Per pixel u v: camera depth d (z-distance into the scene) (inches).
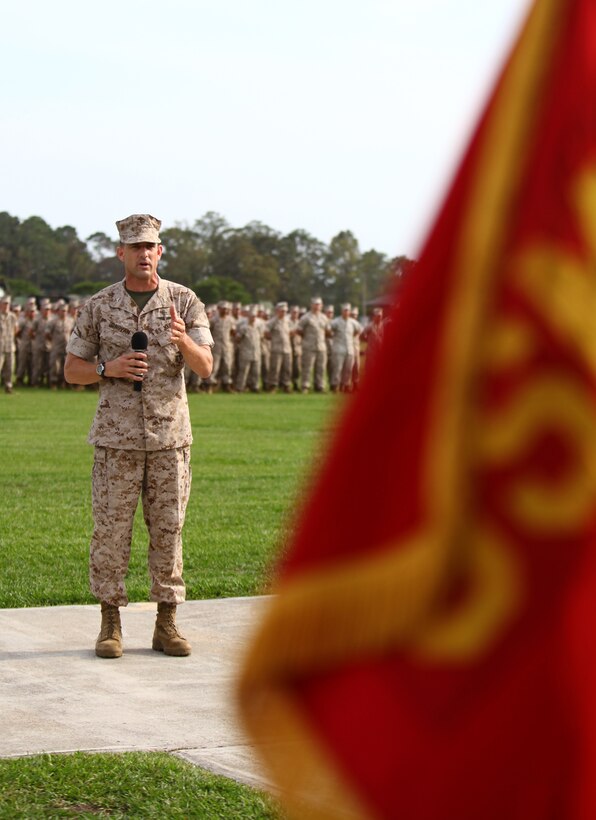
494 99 64.4
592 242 62.6
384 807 64.7
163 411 365.1
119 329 363.9
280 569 66.5
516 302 62.3
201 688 329.7
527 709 63.8
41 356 1923.0
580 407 62.0
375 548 63.5
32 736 284.2
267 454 942.4
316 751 65.5
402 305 64.0
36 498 698.8
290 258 5629.9
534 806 63.9
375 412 63.4
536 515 62.4
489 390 62.2
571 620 63.0
